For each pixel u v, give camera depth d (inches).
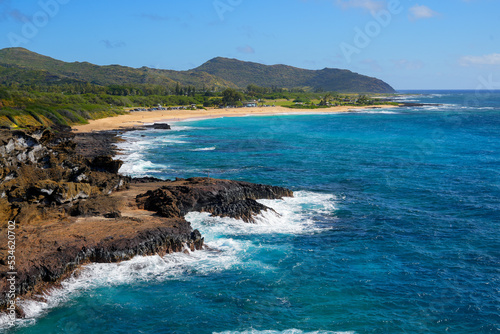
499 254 1269.7
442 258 1243.2
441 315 946.1
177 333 874.1
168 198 1470.2
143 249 1157.1
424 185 2111.2
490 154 3088.1
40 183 1331.2
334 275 1127.6
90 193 1501.0
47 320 896.3
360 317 934.4
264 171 2443.4
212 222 1464.1
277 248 1295.5
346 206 1748.3
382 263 1206.3
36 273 976.9
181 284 1063.0
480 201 1823.3
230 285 1063.6
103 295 995.3
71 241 1120.8
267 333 872.9
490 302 997.8
